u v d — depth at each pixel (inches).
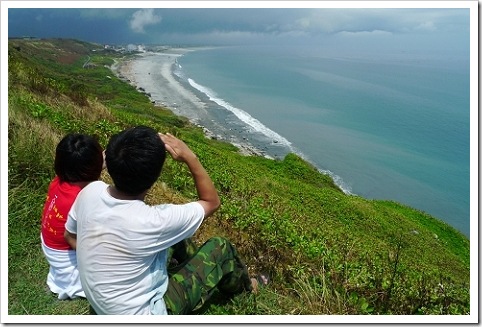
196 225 121.4
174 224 115.4
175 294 122.0
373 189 1425.9
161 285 119.6
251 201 316.8
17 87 423.8
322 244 238.8
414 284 208.1
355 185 1449.3
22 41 4340.6
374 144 1916.8
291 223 269.9
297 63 6929.1
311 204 713.0
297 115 2464.3
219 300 150.8
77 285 145.2
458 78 4722.0
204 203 126.0
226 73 4879.4
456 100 3107.8
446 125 2326.5
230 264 137.4
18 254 166.9
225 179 433.4
